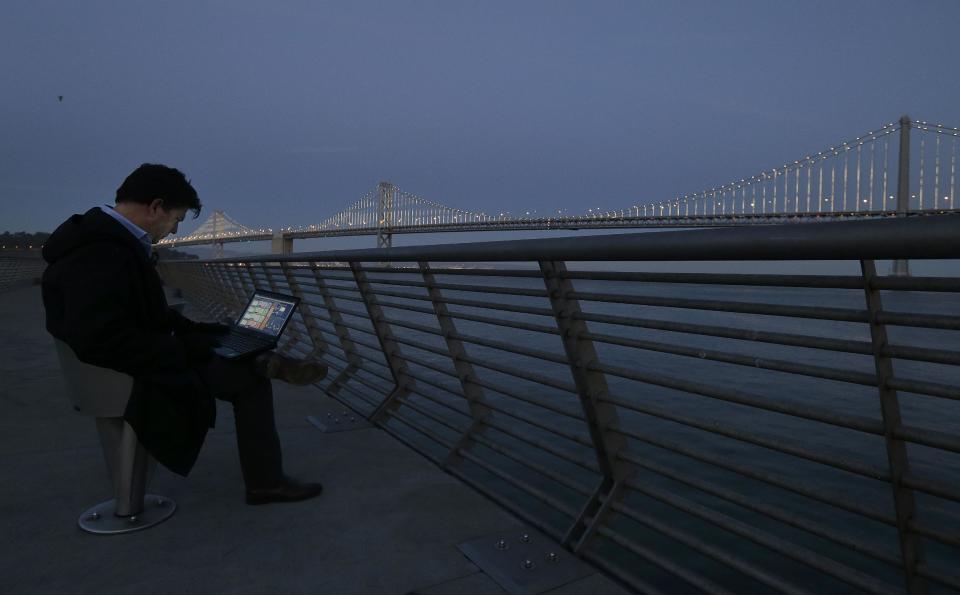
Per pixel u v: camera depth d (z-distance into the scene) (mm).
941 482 1029
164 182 1811
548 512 3531
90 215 1685
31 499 2113
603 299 1599
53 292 1724
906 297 43000
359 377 3592
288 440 2840
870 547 1157
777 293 45906
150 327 1814
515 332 13773
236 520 1957
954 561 3619
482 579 1603
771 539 1306
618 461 1768
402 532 1872
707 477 5082
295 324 4762
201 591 1540
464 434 2398
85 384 1780
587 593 1539
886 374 1073
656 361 13773
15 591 1533
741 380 12016
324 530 1888
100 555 1720
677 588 2801
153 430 1750
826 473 5484
